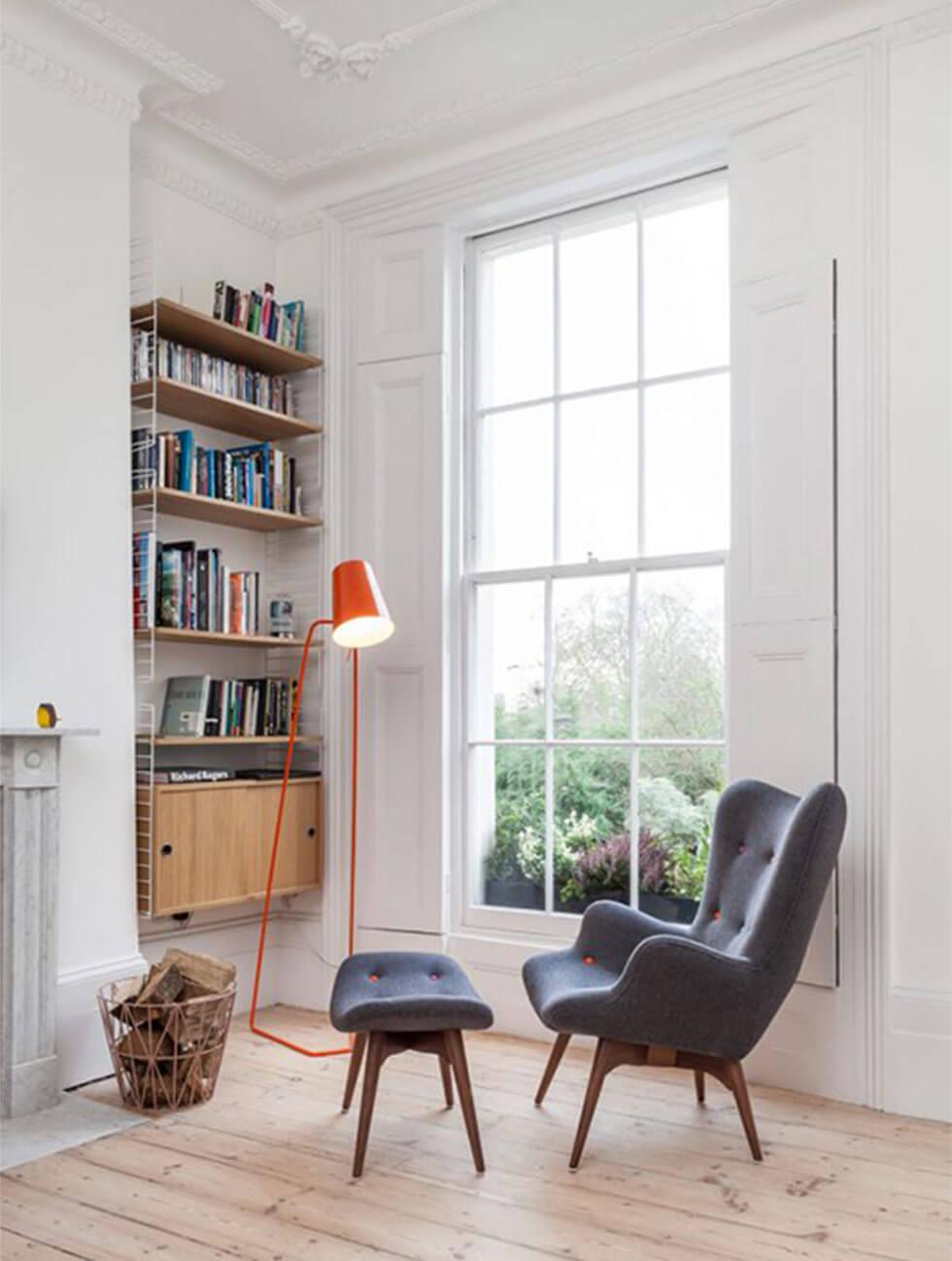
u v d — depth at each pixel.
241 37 3.56
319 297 4.56
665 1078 3.46
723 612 3.73
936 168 3.26
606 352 4.06
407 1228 2.42
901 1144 2.91
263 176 4.46
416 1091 3.33
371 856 4.26
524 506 4.20
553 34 3.57
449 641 4.23
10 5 3.33
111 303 3.64
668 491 3.89
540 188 4.08
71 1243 2.35
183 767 4.20
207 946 4.19
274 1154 2.83
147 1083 3.14
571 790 3.99
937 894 3.16
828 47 3.46
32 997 3.15
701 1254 2.30
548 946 3.90
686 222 3.93
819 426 3.41
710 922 3.23
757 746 3.48
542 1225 2.43
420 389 4.30
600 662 3.97
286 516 4.25
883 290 3.32
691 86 3.74
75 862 3.43
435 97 3.94
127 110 3.73
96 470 3.56
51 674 3.39
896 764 3.24
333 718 4.37
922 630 3.22
